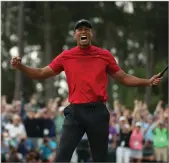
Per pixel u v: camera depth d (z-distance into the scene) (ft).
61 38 165.89
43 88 193.06
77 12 160.97
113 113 69.72
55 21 159.63
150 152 67.72
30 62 196.34
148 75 164.66
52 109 71.72
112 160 64.90
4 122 68.13
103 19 167.32
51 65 27.17
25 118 69.05
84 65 26.43
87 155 63.82
